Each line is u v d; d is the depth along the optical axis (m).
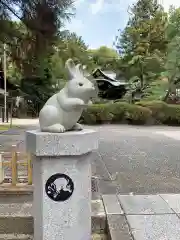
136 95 24.38
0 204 3.93
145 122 19.72
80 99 2.49
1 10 7.60
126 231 3.18
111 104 20.20
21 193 4.19
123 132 14.54
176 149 9.05
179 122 19.41
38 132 2.45
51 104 2.53
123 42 30.19
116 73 28.50
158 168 6.39
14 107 26.50
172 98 23.69
